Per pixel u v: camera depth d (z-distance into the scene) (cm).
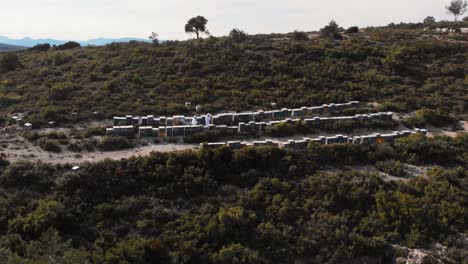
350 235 2825
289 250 2755
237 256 2611
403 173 3541
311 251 2764
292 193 3158
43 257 2041
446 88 5700
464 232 2947
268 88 5453
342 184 3228
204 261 2592
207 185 3169
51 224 2620
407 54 6625
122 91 5188
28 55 7494
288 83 5591
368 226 2930
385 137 4031
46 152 3559
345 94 5378
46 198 2873
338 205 3116
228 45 6869
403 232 2912
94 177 3092
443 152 3847
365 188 3222
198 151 3412
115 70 5903
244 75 5816
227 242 2752
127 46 7412
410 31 8606
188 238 2722
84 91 5119
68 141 3778
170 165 3269
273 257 2714
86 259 2286
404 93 5491
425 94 5519
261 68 5994
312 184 3241
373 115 4581
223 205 3036
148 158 3328
